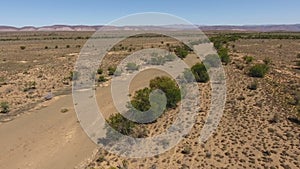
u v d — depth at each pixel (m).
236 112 34.78
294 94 41.03
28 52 104.94
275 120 31.83
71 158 26.78
